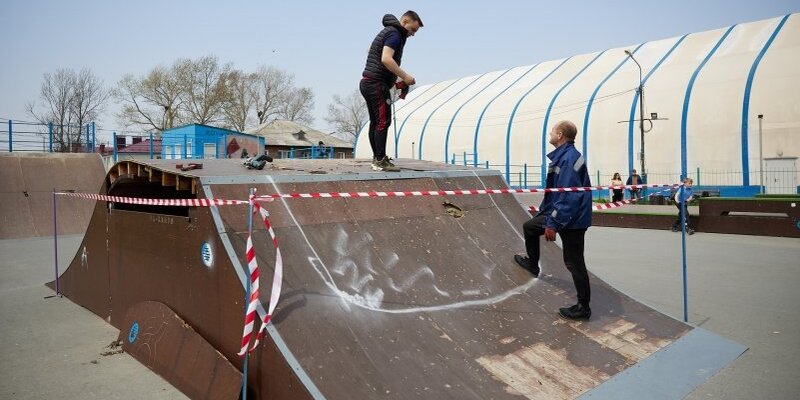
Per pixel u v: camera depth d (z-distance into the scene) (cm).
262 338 326
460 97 4631
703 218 1521
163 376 397
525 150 3694
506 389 346
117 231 532
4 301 654
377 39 557
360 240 445
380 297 398
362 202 484
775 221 1392
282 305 347
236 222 388
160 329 423
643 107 3152
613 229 1642
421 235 491
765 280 810
